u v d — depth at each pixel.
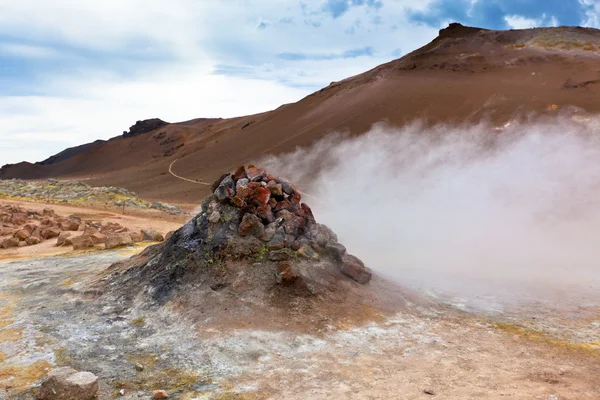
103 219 26.28
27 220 22.42
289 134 94.88
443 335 6.94
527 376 5.46
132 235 16.86
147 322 7.46
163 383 5.47
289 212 9.03
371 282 8.78
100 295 8.77
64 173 193.88
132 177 108.69
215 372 5.74
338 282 8.28
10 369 5.82
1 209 24.91
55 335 6.98
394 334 6.94
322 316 7.34
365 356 6.16
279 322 7.14
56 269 11.66
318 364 5.93
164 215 30.75
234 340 6.61
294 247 8.58
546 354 6.18
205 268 8.38
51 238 18.47
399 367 5.81
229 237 8.67
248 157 88.00
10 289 9.80
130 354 6.31
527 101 73.00
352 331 6.98
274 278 8.05
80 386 5.01
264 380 5.50
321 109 104.81
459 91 85.00
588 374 5.52
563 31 120.38
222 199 9.21
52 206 30.53
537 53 107.50
